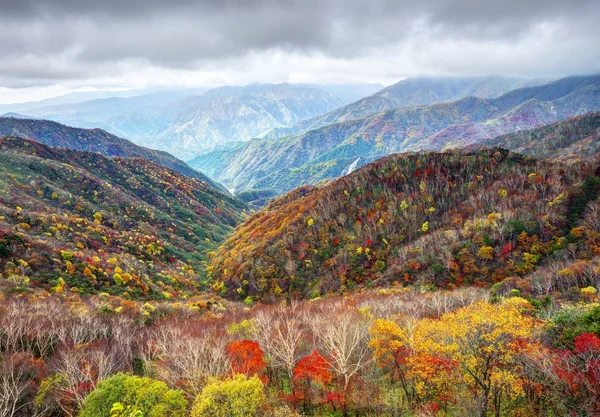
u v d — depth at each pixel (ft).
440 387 113.29
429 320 134.82
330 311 230.68
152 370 154.10
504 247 344.28
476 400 102.37
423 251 389.19
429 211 455.63
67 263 349.82
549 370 89.20
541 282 259.60
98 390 93.81
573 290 216.95
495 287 284.61
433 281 343.87
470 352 97.30
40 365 148.25
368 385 134.82
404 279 363.35
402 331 133.18
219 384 103.30
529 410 98.22
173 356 150.20
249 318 236.84
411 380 126.93
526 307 154.81
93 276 353.92
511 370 96.53
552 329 112.16
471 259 346.13
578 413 81.46
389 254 421.18
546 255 323.98
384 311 216.13
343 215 501.97
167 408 92.17
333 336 152.56
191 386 127.65
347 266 425.69
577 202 362.74
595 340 91.09
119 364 158.81
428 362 108.58
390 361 136.77
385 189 509.76
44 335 173.58
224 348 160.86
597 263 254.27
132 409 87.35
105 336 186.80
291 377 141.79
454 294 258.98
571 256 305.12
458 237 382.63
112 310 241.76
